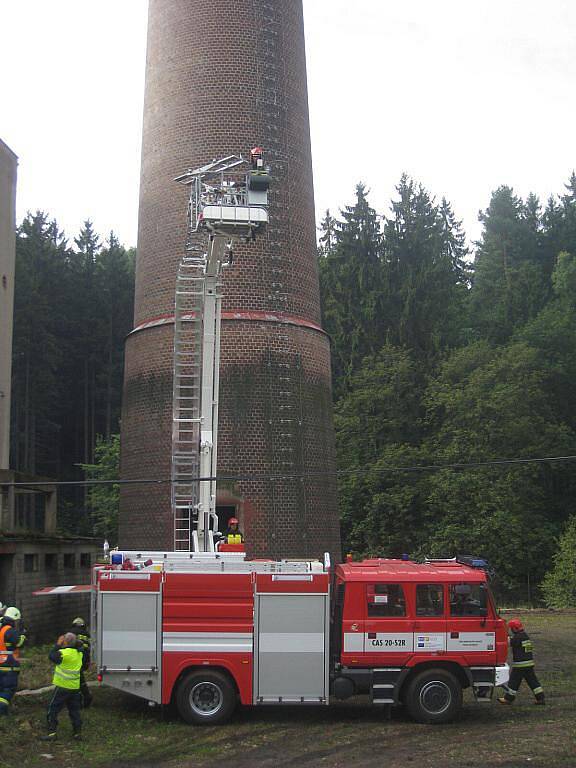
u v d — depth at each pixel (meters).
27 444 58.59
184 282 24.89
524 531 44.34
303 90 30.67
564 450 48.25
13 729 13.55
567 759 12.25
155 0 30.69
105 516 54.47
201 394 20.75
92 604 15.19
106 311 64.94
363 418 53.56
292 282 28.67
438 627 14.93
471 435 46.47
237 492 26.62
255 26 29.47
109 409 62.94
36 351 58.94
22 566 21.86
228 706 14.61
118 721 14.73
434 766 11.95
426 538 47.09
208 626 14.72
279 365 27.73
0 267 32.06
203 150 28.56
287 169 29.22
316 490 27.88
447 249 66.81
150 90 30.23
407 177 63.97
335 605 15.48
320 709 16.00
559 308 57.84
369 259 61.84
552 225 72.31
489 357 51.38
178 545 25.20
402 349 55.22
